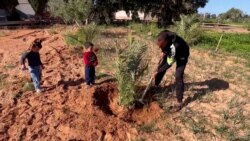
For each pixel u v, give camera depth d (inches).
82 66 190.5
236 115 133.6
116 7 637.9
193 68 202.1
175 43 129.0
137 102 136.6
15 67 185.0
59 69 181.3
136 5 656.4
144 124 125.7
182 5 669.3
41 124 120.3
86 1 368.8
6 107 133.1
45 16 679.7
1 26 459.5
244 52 272.7
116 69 133.2
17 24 511.8
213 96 153.0
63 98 139.3
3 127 117.7
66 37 253.6
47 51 220.8
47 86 154.1
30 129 117.8
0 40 276.5
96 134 116.1
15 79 164.7
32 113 127.2
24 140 112.0
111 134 116.4
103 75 169.6
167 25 634.2
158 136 118.9
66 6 363.3
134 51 131.7
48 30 344.2
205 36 343.6
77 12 358.3
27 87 151.2
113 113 134.3
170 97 145.3
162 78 158.2
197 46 287.3
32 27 451.8
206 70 197.9
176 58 132.2
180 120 129.0
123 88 131.5
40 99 139.0
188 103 144.1
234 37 400.5
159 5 675.4
